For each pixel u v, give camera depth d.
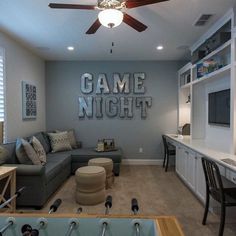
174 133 5.84
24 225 1.35
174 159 5.71
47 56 5.38
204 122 4.69
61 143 5.17
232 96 2.99
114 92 5.84
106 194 3.75
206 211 2.77
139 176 4.79
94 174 3.36
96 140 5.91
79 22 3.35
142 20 3.26
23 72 4.59
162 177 4.71
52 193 3.68
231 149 3.03
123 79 5.83
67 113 5.91
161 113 5.87
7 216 1.37
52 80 5.85
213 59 3.76
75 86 5.87
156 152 5.88
